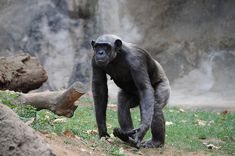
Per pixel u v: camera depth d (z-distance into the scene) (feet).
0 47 77.46
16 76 45.50
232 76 75.31
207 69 76.59
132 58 35.78
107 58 34.65
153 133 38.40
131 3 80.38
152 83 38.86
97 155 31.07
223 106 68.28
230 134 48.96
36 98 36.81
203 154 39.29
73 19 78.02
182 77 76.84
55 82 75.82
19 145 23.07
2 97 33.32
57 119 39.34
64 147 30.04
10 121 23.31
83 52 77.71
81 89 36.04
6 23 77.92
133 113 57.11
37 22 77.36
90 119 47.52
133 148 36.11
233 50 77.00
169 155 37.06
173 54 78.13
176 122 53.62
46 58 76.64
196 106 68.28
